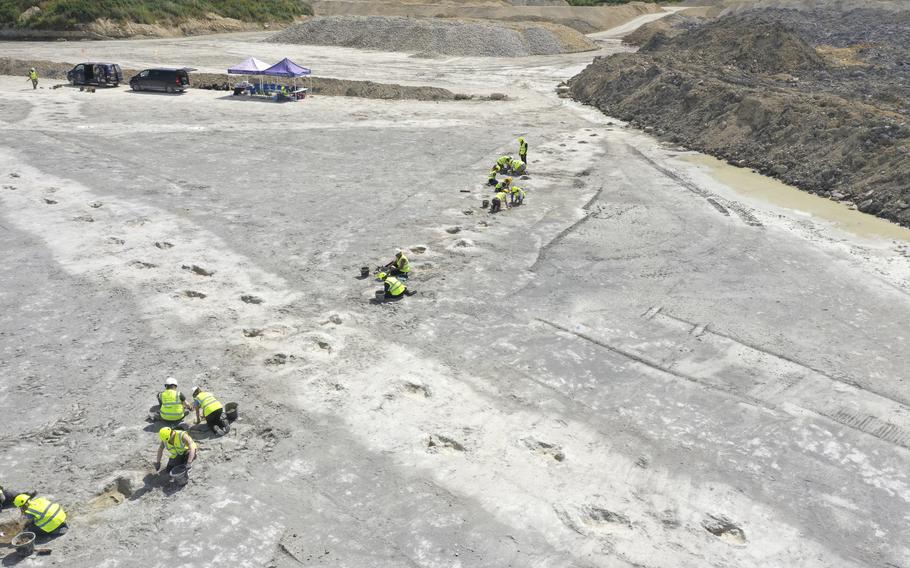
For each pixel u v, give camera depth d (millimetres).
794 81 36688
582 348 13516
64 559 8336
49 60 51531
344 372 12492
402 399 11734
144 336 13594
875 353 13484
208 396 10719
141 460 10164
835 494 9758
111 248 17781
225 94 41781
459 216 20781
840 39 55906
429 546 8609
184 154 27375
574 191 23625
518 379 12414
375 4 87312
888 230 20188
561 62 60656
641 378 12531
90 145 28375
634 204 22297
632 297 15711
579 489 9719
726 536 9039
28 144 28062
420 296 15570
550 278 16625
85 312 14477
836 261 17875
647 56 44969
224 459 10188
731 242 19078
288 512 9156
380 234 19188
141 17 68250
